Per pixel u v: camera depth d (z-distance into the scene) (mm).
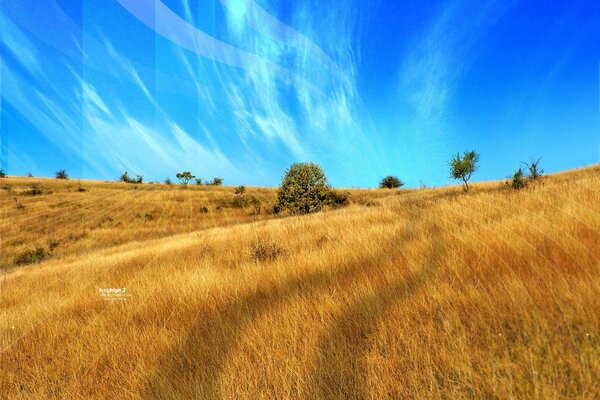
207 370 2318
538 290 2275
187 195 47312
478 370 1759
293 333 2588
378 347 2207
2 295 6832
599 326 1809
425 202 9625
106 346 3051
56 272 9078
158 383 2305
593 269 2451
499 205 6012
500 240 3586
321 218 10445
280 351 2383
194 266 6012
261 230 9938
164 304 3975
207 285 4383
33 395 2492
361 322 2559
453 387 1675
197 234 15195
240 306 3373
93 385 2533
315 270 4230
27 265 15344
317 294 3293
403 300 2711
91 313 4125
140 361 2645
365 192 38812
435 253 3750
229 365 2322
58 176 72562
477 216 5375
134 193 49906
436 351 1993
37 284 7461
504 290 2410
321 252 5117
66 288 6164
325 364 2121
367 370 1980
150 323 3482
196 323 3230
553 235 3354
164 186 64625
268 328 2773
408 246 4371
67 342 3268
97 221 28812
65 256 17000
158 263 7184
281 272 4332
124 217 30156
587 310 1924
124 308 4066
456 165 16031
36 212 32688
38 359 3090
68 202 39281
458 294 2574
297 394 1929
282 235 8047
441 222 5457
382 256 4199
